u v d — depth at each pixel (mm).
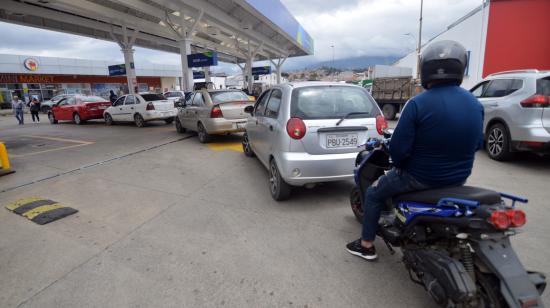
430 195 2184
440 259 1994
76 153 8234
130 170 6332
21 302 2502
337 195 4594
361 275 2707
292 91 4164
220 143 9086
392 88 13602
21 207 4430
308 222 3746
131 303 2445
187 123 10086
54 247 3328
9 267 2992
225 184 5266
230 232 3545
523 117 5379
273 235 3447
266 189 4953
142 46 26469
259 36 27453
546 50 16797
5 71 31219
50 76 35156
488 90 6496
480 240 1895
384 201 2682
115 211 4242
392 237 2574
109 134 11773
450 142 2080
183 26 16719
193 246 3264
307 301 2410
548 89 5215
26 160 7562
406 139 2166
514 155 6125
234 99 9000
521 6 16797
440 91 2100
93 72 38531
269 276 2725
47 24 18812
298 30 29875
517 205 3982
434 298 2074
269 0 19094
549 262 2768
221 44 30953
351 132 3990
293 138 3861
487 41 17719
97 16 17766
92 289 2627
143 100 13461
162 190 5047
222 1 17578
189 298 2480
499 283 1824
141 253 3158
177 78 50719
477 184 4781
